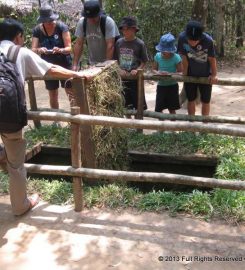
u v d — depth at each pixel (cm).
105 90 400
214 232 317
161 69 518
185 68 486
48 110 524
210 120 485
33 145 482
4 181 396
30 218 342
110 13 1041
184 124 320
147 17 1070
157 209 346
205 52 467
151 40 1087
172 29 1095
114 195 363
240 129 314
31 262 291
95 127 383
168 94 521
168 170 462
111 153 423
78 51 525
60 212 350
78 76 348
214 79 475
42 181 395
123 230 323
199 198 346
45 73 320
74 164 341
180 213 341
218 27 1118
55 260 293
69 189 379
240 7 1265
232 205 340
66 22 1093
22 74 306
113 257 294
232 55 1177
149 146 475
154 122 323
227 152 448
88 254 298
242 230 319
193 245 303
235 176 394
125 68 502
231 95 782
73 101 375
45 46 523
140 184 444
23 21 1070
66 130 516
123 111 457
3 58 300
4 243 312
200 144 465
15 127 305
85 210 351
